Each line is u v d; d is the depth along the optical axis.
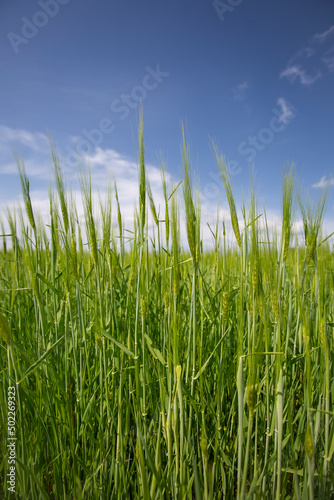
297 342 0.47
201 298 0.41
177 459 0.34
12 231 0.54
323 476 0.33
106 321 0.47
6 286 0.57
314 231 0.38
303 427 0.39
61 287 0.50
